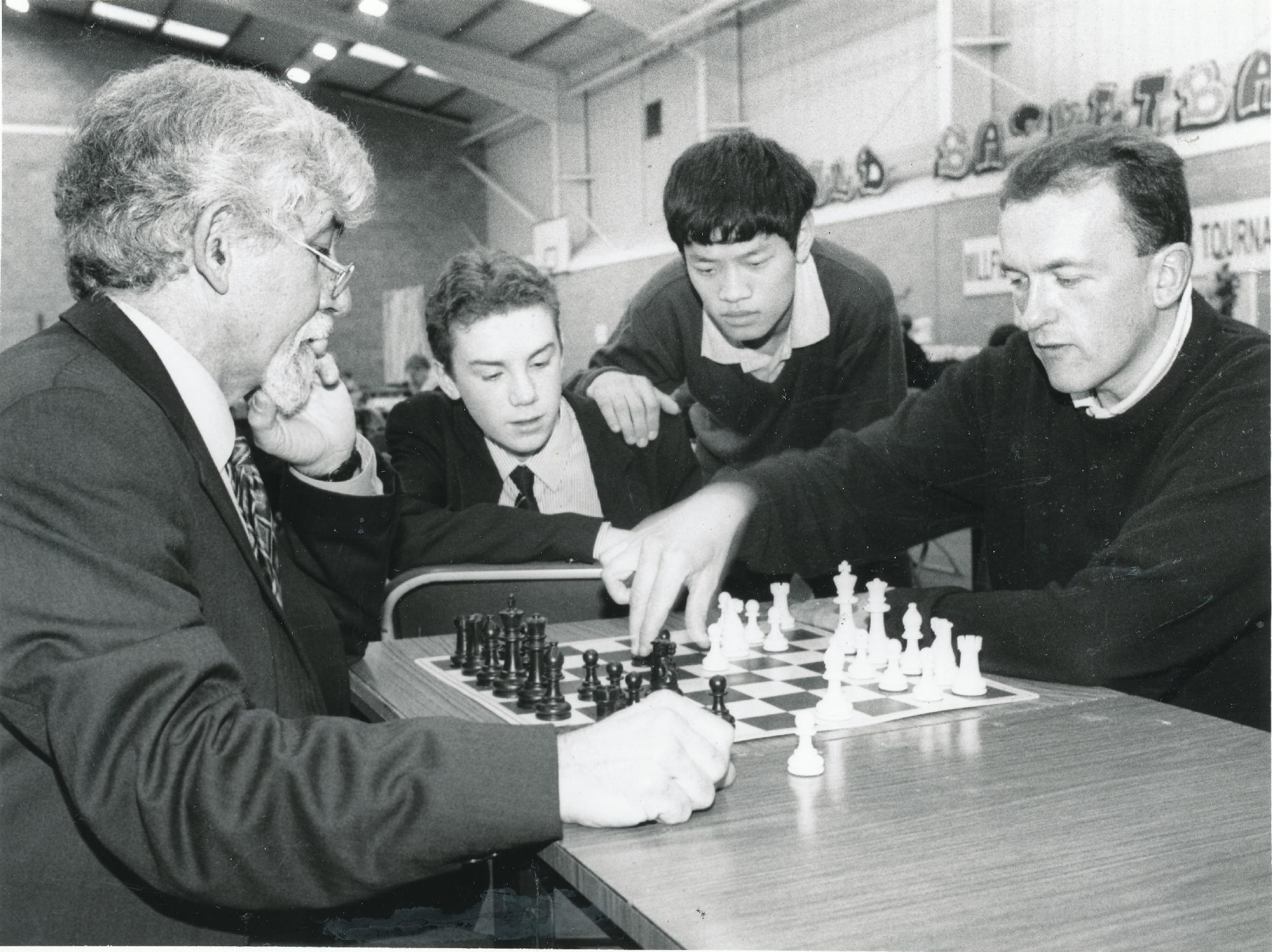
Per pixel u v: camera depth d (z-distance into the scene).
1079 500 1.65
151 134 0.92
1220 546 1.27
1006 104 6.12
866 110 6.70
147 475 0.84
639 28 6.13
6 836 0.84
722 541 1.56
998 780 0.94
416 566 1.84
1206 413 1.40
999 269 6.28
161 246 0.93
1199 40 4.87
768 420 2.64
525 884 1.08
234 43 4.23
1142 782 0.93
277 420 1.45
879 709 1.18
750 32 6.34
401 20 5.57
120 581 0.78
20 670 0.76
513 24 5.91
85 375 0.86
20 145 6.79
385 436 2.35
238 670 0.82
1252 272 4.68
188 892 0.76
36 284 7.64
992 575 1.85
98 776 0.74
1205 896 0.71
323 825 0.75
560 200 7.23
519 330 2.12
